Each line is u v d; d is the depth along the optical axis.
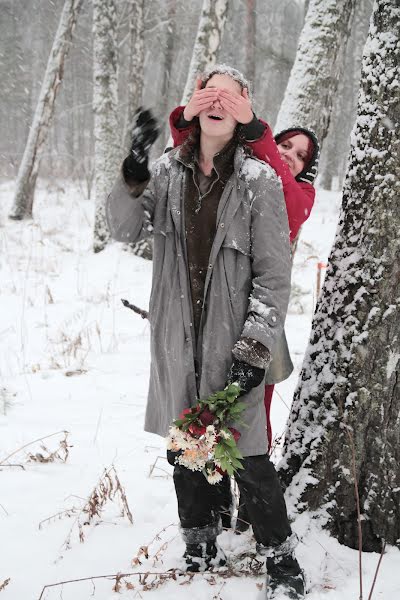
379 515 2.51
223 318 2.20
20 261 11.01
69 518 2.95
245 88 2.24
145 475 3.42
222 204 2.17
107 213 2.29
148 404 2.56
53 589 2.41
